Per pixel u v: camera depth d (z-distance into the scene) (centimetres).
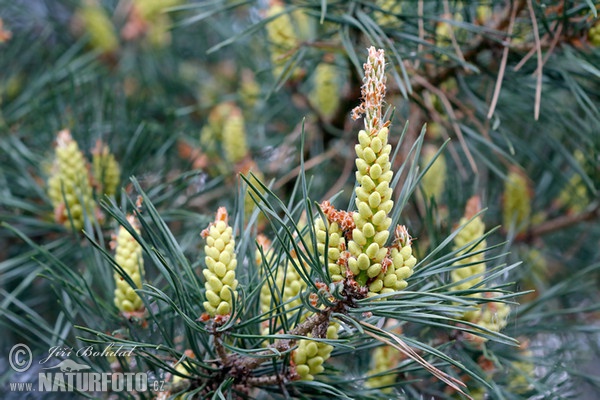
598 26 45
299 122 62
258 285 37
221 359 38
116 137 58
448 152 63
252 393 42
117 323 42
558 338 54
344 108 58
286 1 52
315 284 35
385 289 34
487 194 62
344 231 34
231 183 58
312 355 37
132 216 41
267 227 50
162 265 37
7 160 58
